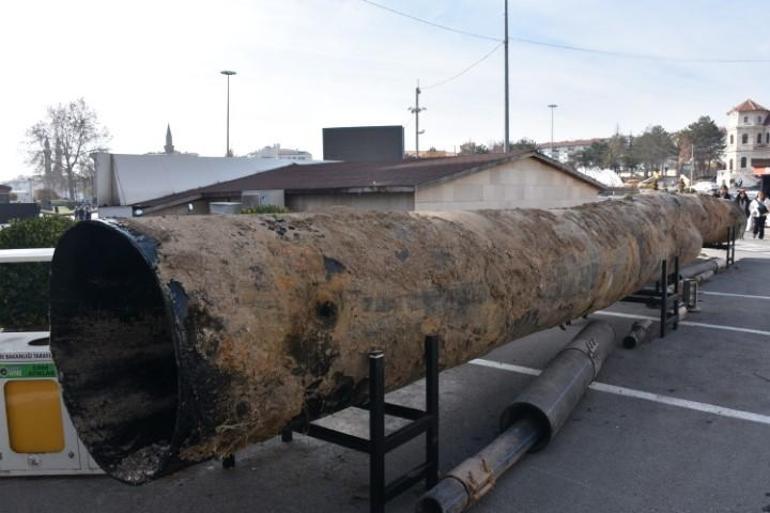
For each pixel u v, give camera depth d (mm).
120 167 19078
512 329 4352
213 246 2580
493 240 4309
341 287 2951
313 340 2762
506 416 4512
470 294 3771
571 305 5172
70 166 56312
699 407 5336
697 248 9180
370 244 3330
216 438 2414
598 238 5738
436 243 3756
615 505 3717
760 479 4016
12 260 4242
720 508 3660
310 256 2906
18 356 3994
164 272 2311
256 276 2596
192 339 2266
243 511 3707
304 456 4480
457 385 6051
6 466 4102
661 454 4414
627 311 9484
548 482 4016
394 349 3254
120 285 3008
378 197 12727
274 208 12453
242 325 2432
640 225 6992
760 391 5734
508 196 14570
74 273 2840
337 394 3008
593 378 5520
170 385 2951
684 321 8750
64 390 2756
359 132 30266
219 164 20922
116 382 2885
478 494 3541
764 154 84500
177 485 4043
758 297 10664
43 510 3744
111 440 2639
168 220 2682
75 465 4121
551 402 4473
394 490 3303
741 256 16828
